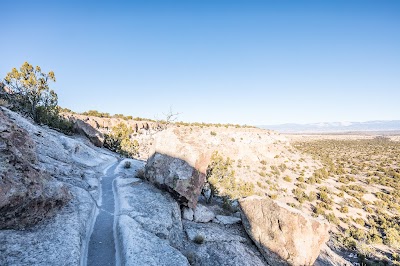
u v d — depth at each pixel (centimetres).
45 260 930
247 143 9600
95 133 4091
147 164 2234
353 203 5750
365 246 3719
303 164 9194
